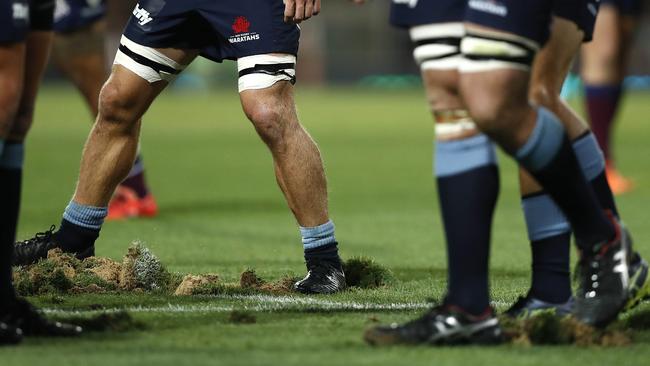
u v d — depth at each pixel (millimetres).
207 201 33781
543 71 13281
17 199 12109
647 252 22281
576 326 12008
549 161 11391
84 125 70000
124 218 28750
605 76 34969
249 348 11617
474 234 11516
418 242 24844
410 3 11766
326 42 146125
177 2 16219
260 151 54312
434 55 11625
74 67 25953
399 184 39438
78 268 16766
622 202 32656
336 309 14500
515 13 10883
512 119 11117
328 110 92312
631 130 69625
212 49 16766
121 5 120875
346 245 24250
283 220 29125
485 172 11492
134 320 12977
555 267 12789
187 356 11148
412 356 11180
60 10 25578
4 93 11508
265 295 15883
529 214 12820
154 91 16844
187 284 15984
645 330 12836
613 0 33969
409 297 15828
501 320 12641
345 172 44219
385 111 91312
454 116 11562
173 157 50719
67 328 12273
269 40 16062
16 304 12234
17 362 10836
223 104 102250
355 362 10891
